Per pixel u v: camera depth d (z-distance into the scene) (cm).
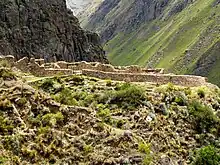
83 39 15425
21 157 2795
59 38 13762
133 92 4066
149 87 4572
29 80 4297
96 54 15750
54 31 13462
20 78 4034
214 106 4541
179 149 3747
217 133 4188
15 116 3012
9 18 11938
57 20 14000
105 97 3994
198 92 4631
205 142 4022
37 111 3159
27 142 2900
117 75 4953
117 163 3031
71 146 3031
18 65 5084
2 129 2895
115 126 3603
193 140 3978
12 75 3547
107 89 4300
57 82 4406
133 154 3133
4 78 3481
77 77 4544
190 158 3741
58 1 14562
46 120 3109
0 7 11938
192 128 4103
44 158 2873
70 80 4497
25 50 11900
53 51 12975
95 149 3077
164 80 5012
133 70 6044
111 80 4741
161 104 4091
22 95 3206
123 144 3180
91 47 15750
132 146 3198
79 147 3048
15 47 11606
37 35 12719
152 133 3616
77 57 14625
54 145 2969
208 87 4947
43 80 4281
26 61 5281
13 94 3186
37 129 3030
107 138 3178
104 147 3109
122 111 3847
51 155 2902
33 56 11931
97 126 3244
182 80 5053
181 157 3681
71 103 3712
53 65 5691
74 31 15162
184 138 3947
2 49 10888
